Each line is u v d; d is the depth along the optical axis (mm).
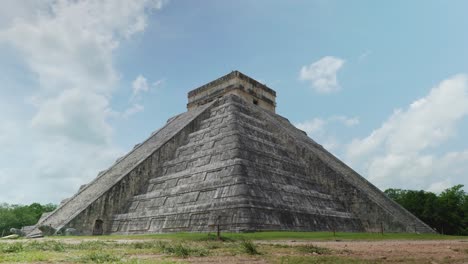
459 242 15273
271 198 23703
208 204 23188
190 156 29734
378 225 27812
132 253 9602
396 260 7566
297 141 33312
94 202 27000
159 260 7652
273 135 33500
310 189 29062
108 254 8344
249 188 22766
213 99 43031
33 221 56750
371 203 28516
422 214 45031
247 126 31203
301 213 24578
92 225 26531
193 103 45188
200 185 25047
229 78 42031
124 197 28812
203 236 16672
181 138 33625
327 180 31031
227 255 8969
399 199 49531
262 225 21438
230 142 27453
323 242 14922
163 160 31797
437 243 14328
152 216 25719
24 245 11094
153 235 21094
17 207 57281
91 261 7574
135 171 29859
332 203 29062
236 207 21641
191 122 34906
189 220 23453
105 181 30828
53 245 11336
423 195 46750
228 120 31453
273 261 7574
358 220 28781
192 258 8344
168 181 28359
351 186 29719
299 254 9180
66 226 25094
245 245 9750
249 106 37656
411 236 21500
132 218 26781
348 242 15141
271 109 45406
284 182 26875
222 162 25359
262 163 27203
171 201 26031
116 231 26922
